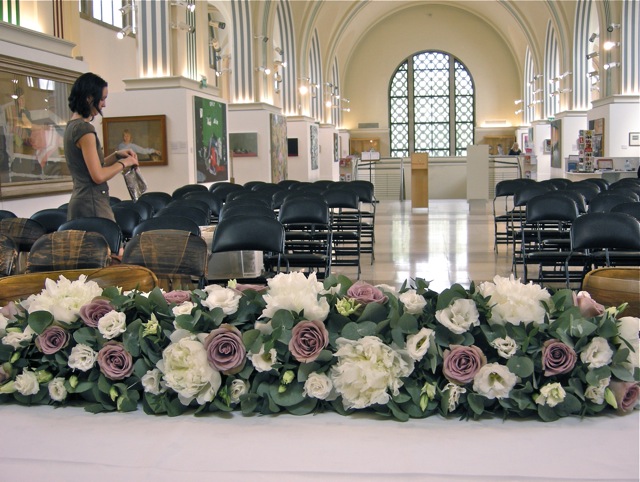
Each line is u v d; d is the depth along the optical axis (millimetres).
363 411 2066
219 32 30984
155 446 1824
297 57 30469
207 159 18312
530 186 11594
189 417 2049
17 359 2213
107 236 5203
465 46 41094
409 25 41344
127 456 1768
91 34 18203
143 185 5633
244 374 2053
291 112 30453
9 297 3080
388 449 1771
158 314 2225
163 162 16828
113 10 19828
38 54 11516
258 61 24875
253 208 7707
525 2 34344
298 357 2018
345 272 10422
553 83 34656
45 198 11922
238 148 24578
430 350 2012
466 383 1985
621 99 23625
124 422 2021
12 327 2305
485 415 2014
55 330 2193
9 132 10711
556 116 31109
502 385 1962
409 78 41719
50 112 11883
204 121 18062
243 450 1785
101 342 2164
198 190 12258
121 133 16953
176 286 3957
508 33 39812
